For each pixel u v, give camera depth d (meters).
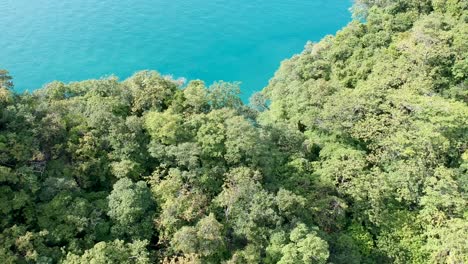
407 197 44.31
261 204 39.34
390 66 57.94
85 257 34.62
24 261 35.06
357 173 46.00
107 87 50.97
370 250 43.12
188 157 42.16
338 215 43.25
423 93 53.44
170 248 37.88
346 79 61.16
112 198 39.00
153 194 40.50
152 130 44.53
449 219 43.22
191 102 48.22
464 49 55.66
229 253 38.53
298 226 38.03
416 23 63.69
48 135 41.97
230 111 46.19
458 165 48.41
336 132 50.66
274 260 37.28
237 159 42.88
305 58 64.50
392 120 49.59
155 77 51.19
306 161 48.25
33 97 47.59
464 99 54.78
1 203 36.88
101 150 43.44
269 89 65.81
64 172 41.41
